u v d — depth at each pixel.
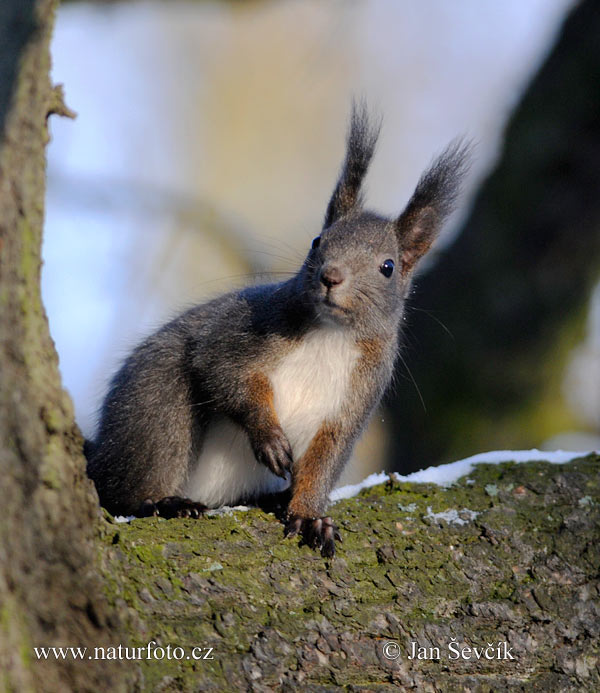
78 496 6.57
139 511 9.91
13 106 6.00
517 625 7.75
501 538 8.20
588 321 17.03
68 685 6.19
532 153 15.91
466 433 16.25
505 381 16.23
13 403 5.99
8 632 5.83
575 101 15.75
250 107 26.44
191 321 10.87
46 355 6.39
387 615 7.57
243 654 7.05
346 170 11.45
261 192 26.14
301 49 26.45
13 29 6.04
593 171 15.70
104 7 16.80
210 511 9.04
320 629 7.34
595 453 9.36
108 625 6.53
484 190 16.48
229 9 17.70
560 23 16.05
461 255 16.41
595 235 15.91
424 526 8.24
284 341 10.21
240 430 10.64
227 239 19.62
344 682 7.22
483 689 7.49
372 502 8.58
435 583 7.81
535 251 16.05
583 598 7.93
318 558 7.75
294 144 26.39
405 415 16.36
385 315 10.49
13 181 6.03
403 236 11.30
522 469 9.05
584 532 8.34
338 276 9.91
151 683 6.61
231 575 7.39
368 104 24.75
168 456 10.40
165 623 6.95
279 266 20.78
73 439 6.57
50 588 6.26
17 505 5.99
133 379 10.62
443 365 16.28
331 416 10.30
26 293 6.20
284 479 10.43
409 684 7.35
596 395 17.56
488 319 16.19
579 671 7.67
